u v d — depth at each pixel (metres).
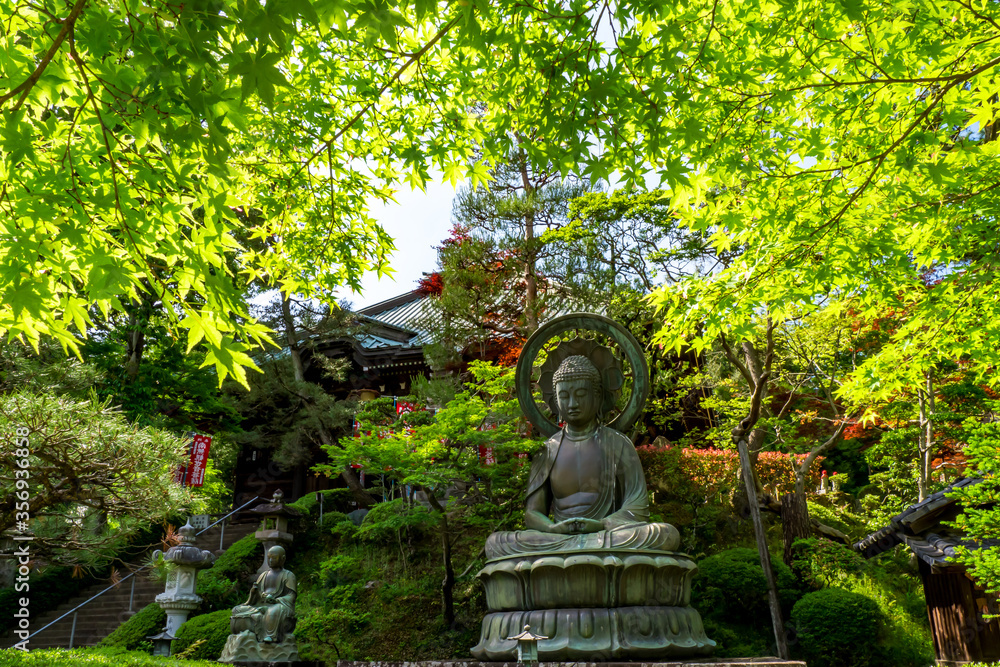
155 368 21.17
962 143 6.61
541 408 11.89
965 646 10.86
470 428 13.61
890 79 5.59
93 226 4.43
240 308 4.31
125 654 10.30
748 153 6.85
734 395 19.12
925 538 11.05
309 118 7.45
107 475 7.13
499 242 17.23
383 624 14.90
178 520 21.19
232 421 24.55
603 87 5.27
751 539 16.81
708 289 8.09
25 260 4.35
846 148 6.86
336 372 22.09
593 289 16.98
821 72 6.01
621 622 8.38
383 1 3.96
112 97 4.17
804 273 7.53
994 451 7.40
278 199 8.52
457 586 15.52
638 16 5.27
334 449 14.13
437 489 16.41
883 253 7.34
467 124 7.23
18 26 4.12
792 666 7.61
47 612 18.19
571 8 5.25
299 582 17.75
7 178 4.32
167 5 3.69
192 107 3.87
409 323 27.34
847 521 18.31
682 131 5.77
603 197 17.47
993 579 7.35
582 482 10.19
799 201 7.04
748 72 6.17
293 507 19.12
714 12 5.58
